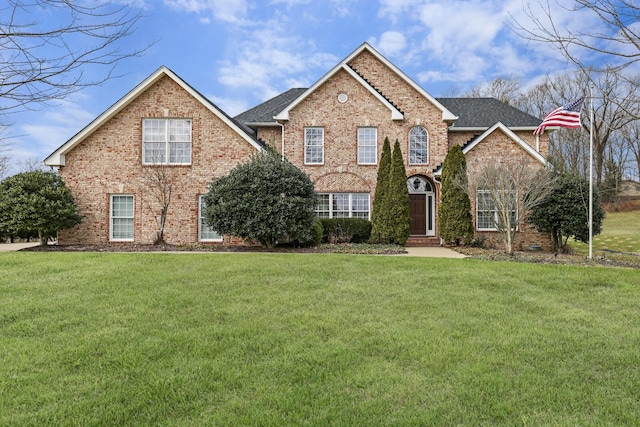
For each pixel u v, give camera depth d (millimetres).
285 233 14000
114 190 16859
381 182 17266
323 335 4949
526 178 13477
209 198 14484
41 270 8906
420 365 4055
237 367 3967
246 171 14305
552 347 4547
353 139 18766
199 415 3107
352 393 3465
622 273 8930
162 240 16219
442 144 18906
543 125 13477
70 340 4703
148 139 17062
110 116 16781
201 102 16922
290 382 3658
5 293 6891
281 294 6973
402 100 19219
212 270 9062
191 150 17016
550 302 6590
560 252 15922
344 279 8297
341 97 18781
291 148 18766
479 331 5113
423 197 19422
